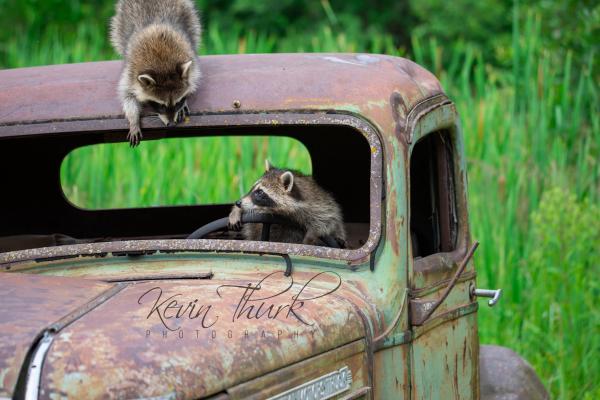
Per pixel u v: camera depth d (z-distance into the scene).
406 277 6.02
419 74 7.40
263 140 15.27
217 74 6.86
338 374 5.28
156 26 8.74
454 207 7.53
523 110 15.97
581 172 15.12
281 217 7.95
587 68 18.48
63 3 28.97
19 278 5.54
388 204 6.03
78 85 6.95
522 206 14.89
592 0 19.77
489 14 28.12
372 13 31.94
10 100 6.79
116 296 5.25
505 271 13.60
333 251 5.96
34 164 8.57
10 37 26.80
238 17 32.00
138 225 9.03
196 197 13.82
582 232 13.23
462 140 7.66
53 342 4.44
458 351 7.08
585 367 12.33
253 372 4.69
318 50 19.06
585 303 13.21
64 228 8.80
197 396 4.38
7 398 4.24
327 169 9.09
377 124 6.23
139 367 4.32
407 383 6.02
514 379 8.64
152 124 6.84
